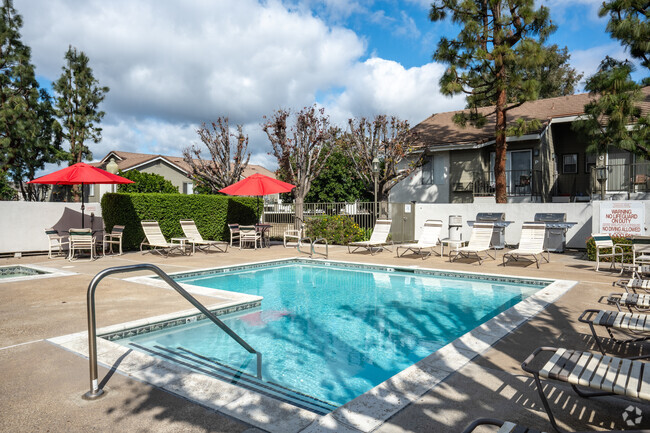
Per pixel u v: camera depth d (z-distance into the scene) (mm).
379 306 7000
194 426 2486
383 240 13141
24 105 27625
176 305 5906
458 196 19938
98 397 2893
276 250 14211
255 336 5301
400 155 19141
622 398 2855
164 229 14445
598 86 12227
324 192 25750
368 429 2449
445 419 2578
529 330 4578
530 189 18141
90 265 10305
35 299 6301
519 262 10883
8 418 2596
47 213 13414
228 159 24094
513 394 2945
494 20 15039
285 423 2527
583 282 7637
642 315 3646
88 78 32688
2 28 27234
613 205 11375
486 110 22906
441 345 5039
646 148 12289
